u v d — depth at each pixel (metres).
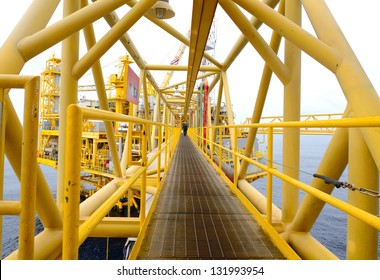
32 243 1.14
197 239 3.00
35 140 1.12
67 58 4.23
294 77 3.64
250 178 17.39
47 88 34.34
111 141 6.46
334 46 2.26
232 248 2.76
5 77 1.10
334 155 2.67
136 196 19.06
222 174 6.96
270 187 3.14
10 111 2.25
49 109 34.12
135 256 2.59
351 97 2.06
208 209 4.11
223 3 3.37
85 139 27.22
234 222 3.54
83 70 4.26
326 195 1.72
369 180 2.20
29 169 1.12
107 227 4.30
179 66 11.74
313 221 3.19
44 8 3.02
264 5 2.79
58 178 4.23
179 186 5.83
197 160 11.03
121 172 7.14
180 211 4.01
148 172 9.89
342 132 2.58
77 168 1.29
